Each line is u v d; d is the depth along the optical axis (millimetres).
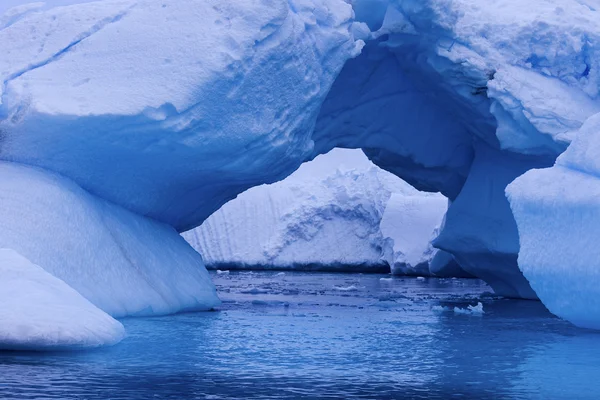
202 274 12750
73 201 10461
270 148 11844
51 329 7320
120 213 11539
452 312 12992
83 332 7504
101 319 7980
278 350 8125
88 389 5797
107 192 11383
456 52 13445
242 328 10023
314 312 12672
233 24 11133
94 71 10914
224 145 11250
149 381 6199
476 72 13430
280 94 11766
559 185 9562
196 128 10891
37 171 10523
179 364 7078
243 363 7227
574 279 9172
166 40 11039
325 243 31766
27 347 7336
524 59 13523
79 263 10039
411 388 6152
